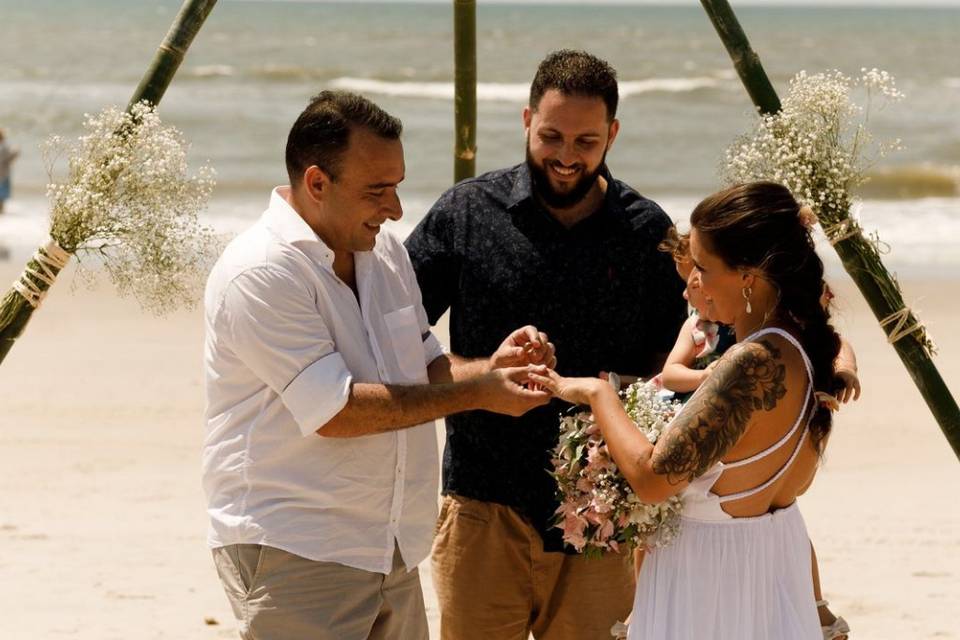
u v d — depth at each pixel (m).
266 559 3.24
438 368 3.59
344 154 3.16
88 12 114.38
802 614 3.13
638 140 31.17
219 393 3.31
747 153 3.73
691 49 70.12
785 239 2.91
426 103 38.78
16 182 23.09
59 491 7.57
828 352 3.01
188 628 5.59
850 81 3.71
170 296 3.70
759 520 3.06
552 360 3.41
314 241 3.22
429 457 3.45
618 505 3.10
